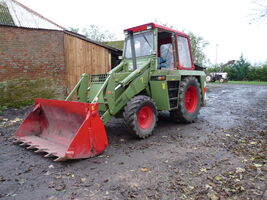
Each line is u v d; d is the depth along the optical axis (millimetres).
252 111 7582
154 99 5020
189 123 5910
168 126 5633
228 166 3242
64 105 3904
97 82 4652
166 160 3479
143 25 5066
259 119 6305
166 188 2664
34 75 8102
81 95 4922
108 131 5176
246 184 2740
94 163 3385
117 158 3574
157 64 5168
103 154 3742
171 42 5664
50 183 2799
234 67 31859
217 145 4156
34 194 2562
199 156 3629
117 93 4406
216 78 25812
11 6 8664
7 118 6453
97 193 2570
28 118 4438
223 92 14227
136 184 2758
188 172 3066
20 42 7746
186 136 4746
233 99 10828
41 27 8141
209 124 5797
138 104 4324
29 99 8031
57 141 4039
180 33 5727
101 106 4289
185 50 5980
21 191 2629
